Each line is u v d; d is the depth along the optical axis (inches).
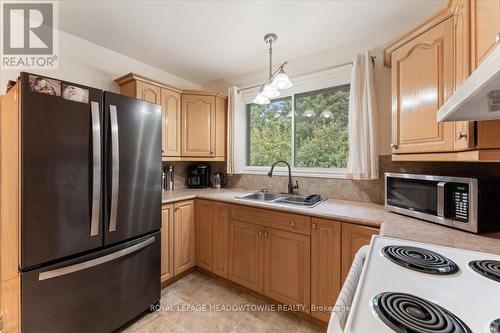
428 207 52.6
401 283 26.1
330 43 82.4
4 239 53.1
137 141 64.4
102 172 56.1
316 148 93.4
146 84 88.0
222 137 112.8
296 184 94.1
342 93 87.0
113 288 59.4
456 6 43.9
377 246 37.3
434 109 49.7
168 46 86.1
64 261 50.3
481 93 26.3
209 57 94.4
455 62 44.8
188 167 118.9
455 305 22.3
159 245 72.7
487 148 38.9
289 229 69.2
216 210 87.9
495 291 24.7
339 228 60.1
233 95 108.9
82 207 52.3
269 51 88.6
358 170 74.6
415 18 68.1
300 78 94.2
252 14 66.6
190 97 104.5
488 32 34.4
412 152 55.4
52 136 47.6
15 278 47.0
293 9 64.1
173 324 65.5
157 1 61.6
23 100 43.9
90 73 83.2
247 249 79.1
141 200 66.1
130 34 77.7
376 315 20.4
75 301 52.1
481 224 44.2
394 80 60.4
